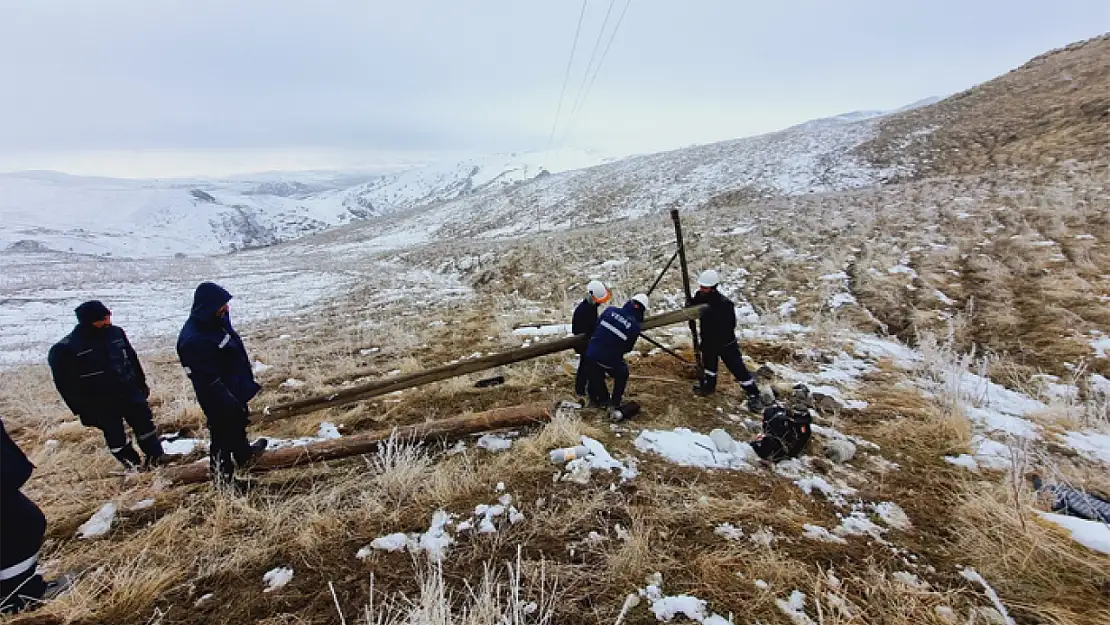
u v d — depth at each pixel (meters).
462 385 5.97
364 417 5.32
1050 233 10.89
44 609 2.55
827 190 28.81
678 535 3.09
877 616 2.52
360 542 3.08
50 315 16.56
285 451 4.07
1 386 8.41
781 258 13.30
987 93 35.19
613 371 4.60
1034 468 3.96
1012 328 7.31
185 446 4.95
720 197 34.19
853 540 3.12
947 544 3.12
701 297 5.12
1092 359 6.12
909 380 5.95
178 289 22.77
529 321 10.21
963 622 2.50
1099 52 32.22
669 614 2.50
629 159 65.38
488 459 4.07
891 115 43.44
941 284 9.40
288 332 12.09
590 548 2.95
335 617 2.50
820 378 6.05
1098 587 2.70
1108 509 3.19
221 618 2.54
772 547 3.01
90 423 4.19
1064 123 23.34
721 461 4.01
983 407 5.29
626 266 15.71
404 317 12.39
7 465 2.41
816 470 3.97
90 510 3.66
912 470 4.01
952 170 24.45
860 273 10.73
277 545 3.07
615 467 3.80
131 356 4.45
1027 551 2.96
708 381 5.29
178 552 3.09
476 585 2.67
